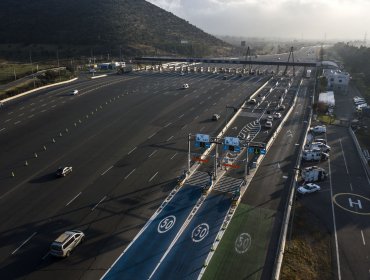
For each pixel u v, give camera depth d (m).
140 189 59.06
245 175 61.06
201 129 89.25
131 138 82.69
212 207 54.03
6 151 74.75
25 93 122.06
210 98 123.19
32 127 89.44
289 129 92.62
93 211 52.72
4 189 59.31
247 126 93.62
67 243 42.81
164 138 82.69
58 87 135.00
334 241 47.78
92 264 41.69
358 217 53.72
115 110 105.19
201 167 67.62
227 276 40.06
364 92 143.00
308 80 170.00
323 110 111.62
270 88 145.88
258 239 46.69
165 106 110.56
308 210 54.81
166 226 49.16
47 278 39.38
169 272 40.59
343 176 67.69
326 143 85.00
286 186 61.22
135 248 44.66
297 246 45.69
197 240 46.31
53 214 51.91
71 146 77.88
